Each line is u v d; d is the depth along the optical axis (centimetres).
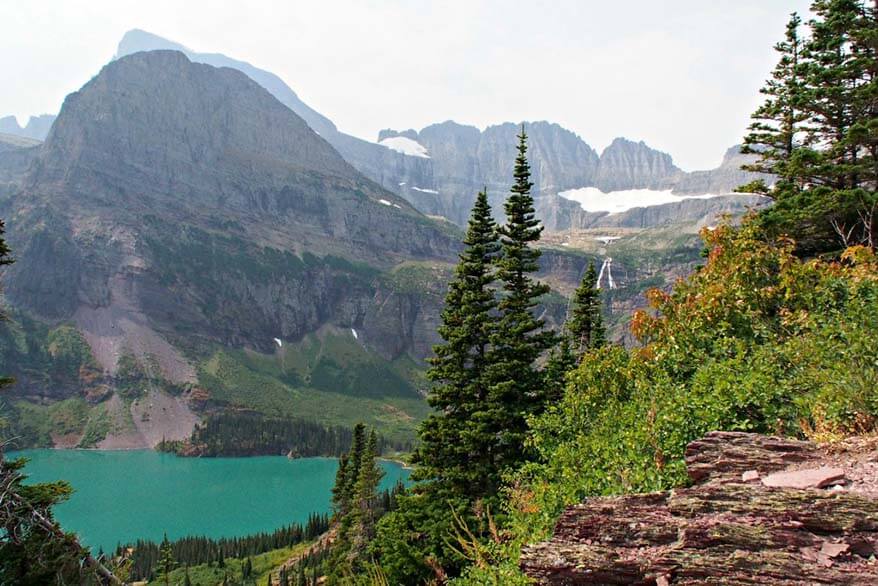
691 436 1133
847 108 2397
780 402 1153
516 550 1174
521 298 2777
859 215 2123
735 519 781
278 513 15500
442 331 2788
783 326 1472
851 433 982
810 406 1077
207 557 10394
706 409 1145
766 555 712
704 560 739
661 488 1029
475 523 2233
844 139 2228
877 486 759
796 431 1077
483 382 2606
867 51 2373
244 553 10812
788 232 2322
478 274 2850
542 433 1759
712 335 1537
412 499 2586
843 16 2353
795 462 895
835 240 2427
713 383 1247
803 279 1500
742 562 716
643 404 1322
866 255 1441
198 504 16425
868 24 2341
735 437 1006
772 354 1320
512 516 1388
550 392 2602
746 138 2725
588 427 1630
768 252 1642
